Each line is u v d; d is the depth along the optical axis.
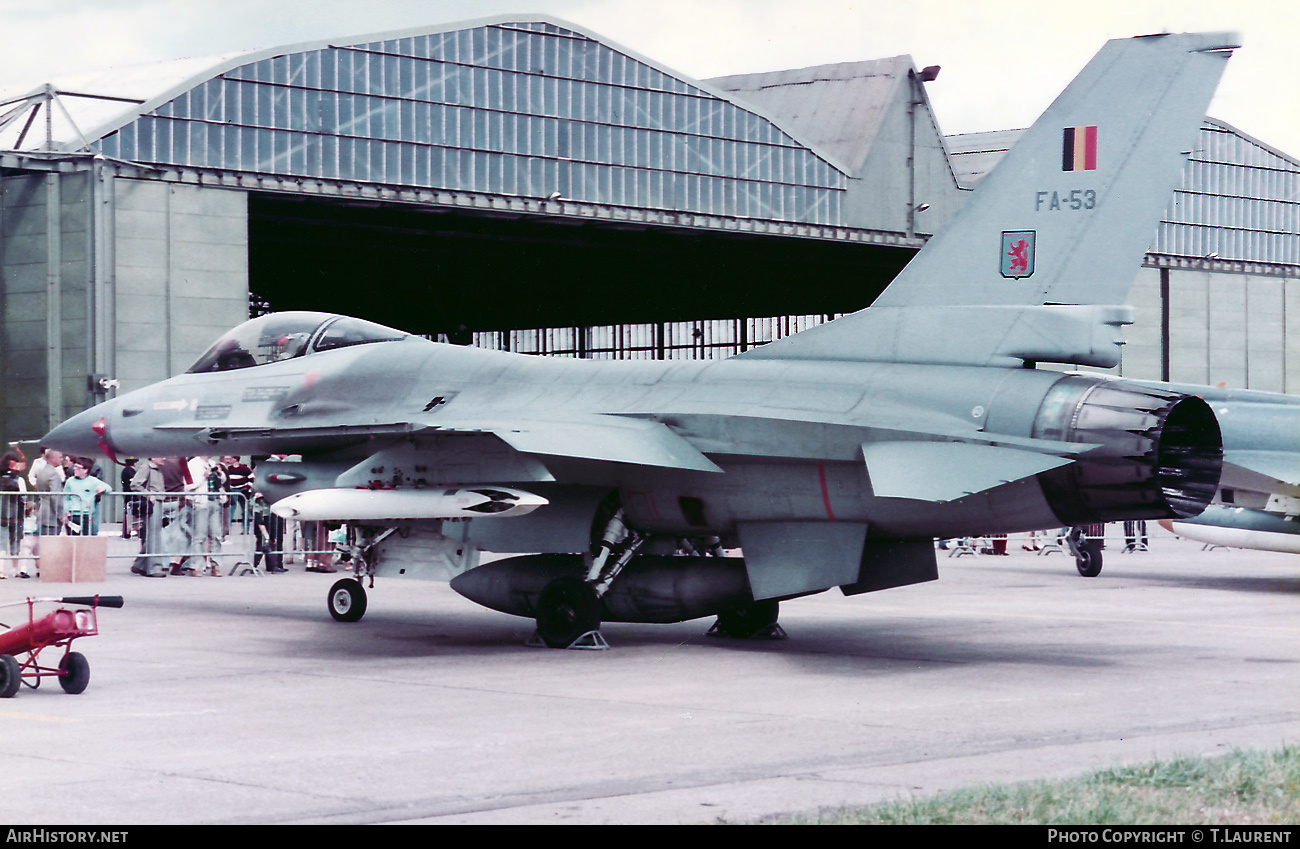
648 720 8.81
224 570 22.06
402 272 54.66
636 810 6.32
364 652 12.41
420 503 12.37
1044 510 11.27
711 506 12.59
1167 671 11.16
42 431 34.16
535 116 39.84
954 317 11.80
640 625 14.98
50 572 19.20
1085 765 7.35
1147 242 11.19
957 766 7.34
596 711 9.17
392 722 8.72
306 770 7.22
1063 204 11.50
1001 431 11.07
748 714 9.05
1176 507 11.42
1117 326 11.26
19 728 8.46
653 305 63.69
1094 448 10.62
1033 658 12.01
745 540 12.49
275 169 35.81
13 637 9.82
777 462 12.02
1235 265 53.25
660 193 42.09
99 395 33.59
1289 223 54.84
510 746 7.90
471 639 13.47
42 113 35.31
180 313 34.66
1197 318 52.66
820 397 11.91
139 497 21.02
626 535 13.29
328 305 63.41
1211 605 16.94
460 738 8.16
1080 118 11.52
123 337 33.97
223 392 15.95
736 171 43.53
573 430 12.04
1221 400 19.20
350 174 36.81
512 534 13.25
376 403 14.44
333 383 14.77
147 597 17.44
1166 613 15.97
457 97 38.53
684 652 12.50
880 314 12.18
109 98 34.84
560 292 60.09
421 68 37.97
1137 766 6.94
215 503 21.08
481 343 72.88
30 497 20.66
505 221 43.09
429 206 37.94
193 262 34.75
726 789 6.77
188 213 34.69
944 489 10.42
